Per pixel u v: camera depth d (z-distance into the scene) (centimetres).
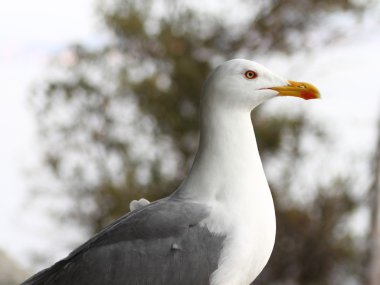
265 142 1678
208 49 1814
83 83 1750
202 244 436
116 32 1802
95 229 1714
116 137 1759
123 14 1789
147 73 1792
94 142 1759
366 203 1650
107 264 443
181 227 440
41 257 1673
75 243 1719
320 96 477
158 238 441
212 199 448
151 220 444
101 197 1703
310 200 1673
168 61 1786
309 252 1669
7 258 827
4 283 786
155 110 1745
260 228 446
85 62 1797
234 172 452
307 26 1848
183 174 1730
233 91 463
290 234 1675
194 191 454
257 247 447
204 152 459
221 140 458
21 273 808
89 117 1769
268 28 1823
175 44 1766
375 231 1603
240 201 446
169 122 1734
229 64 467
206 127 463
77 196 1734
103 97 1762
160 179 1716
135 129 1783
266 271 1678
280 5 1814
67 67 1800
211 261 436
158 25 1809
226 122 461
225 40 1827
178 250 437
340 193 1650
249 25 1831
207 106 464
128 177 1702
